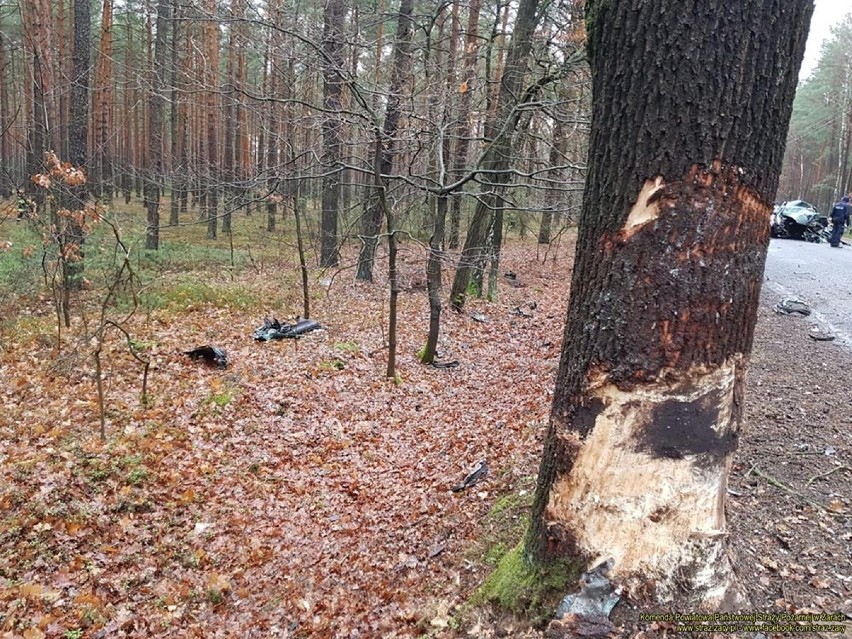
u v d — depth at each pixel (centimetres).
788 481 401
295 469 633
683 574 241
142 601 430
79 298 1090
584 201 249
